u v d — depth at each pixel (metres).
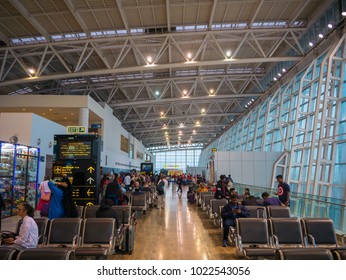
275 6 15.07
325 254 3.32
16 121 14.21
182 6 14.36
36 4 13.70
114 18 15.25
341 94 13.88
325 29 16.25
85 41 16.67
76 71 17.67
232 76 25.48
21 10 13.58
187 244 7.78
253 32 17.31
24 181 13.16
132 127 46.31
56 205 6.78
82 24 15.23
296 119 17.50
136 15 15.05
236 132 35.47
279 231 6.07
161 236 8.80
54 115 22.33
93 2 13.78
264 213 7.87
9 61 20.41
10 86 24.55
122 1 13.75
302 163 16.67
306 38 18.80
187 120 44.78
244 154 21.11
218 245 7.66
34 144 14.45
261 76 26.44
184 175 41.41
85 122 19.39
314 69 17.22
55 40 17.05
